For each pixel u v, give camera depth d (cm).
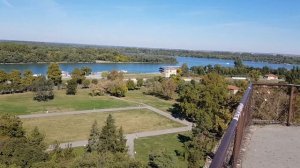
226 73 14550
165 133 5316
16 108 6956
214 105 5175
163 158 3341
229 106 5203
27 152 3145
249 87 743
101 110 7112
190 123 6134
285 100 1016
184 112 6656
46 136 4812
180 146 4534
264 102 1028
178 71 14650
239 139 508
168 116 6750
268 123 969
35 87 8325
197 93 6278
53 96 8744
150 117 6569
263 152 714
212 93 5653
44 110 6850
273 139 811
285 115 1016
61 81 11138
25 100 7994
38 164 2922
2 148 3169
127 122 6034
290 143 786
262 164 648
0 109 6762
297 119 1005
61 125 5566
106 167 2694
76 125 5600
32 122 5709
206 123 4466
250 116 907
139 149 4334
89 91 10019
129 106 7800
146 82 11550
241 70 14550
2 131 3938
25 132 4738
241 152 702
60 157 3291
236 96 5112
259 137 822
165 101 8806
